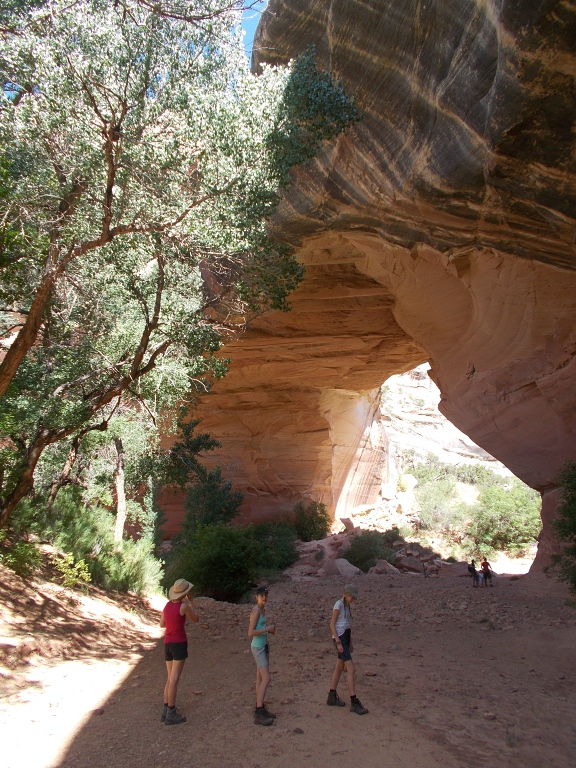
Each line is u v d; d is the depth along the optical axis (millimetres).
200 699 5938
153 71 7902
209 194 8195
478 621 12297
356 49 8977
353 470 35219
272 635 10102
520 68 5414
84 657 7133
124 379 8938
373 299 18406
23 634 7004
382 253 14570
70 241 7996
